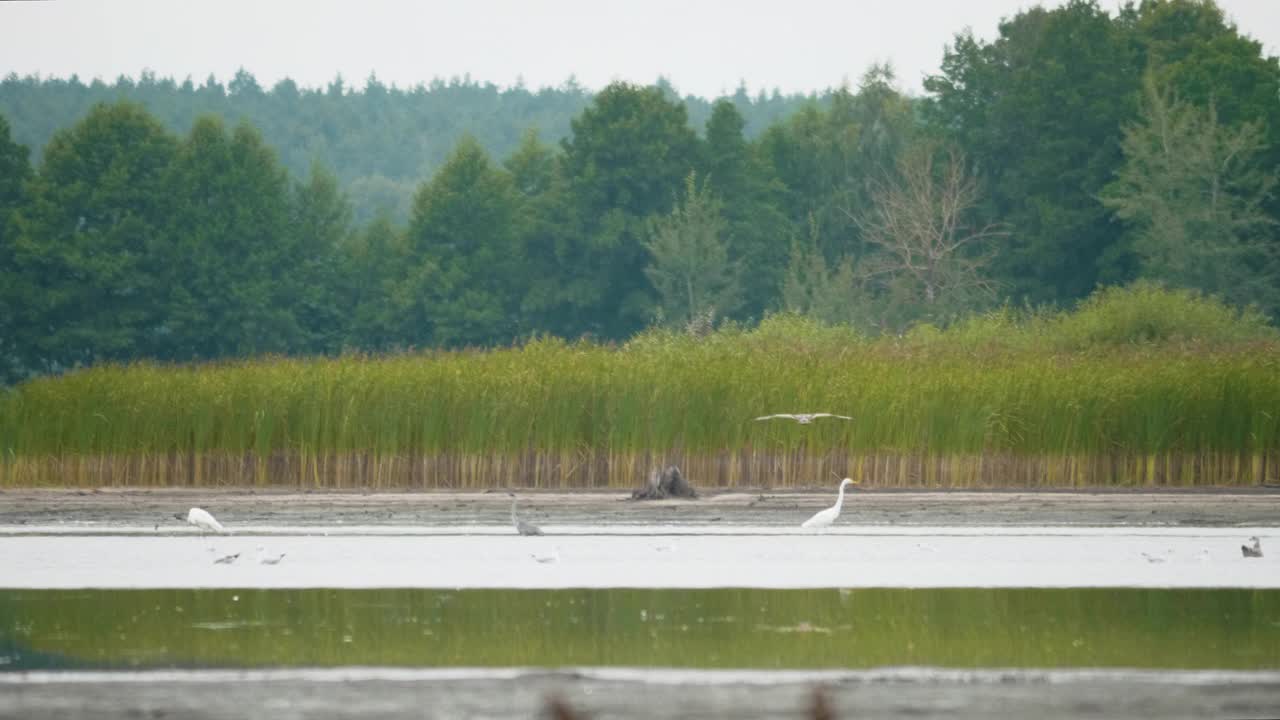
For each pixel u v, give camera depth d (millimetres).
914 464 124562
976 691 57500
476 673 59812
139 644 64250
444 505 112250
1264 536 97125
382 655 62469
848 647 63906
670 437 122562
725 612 70938
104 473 124312
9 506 111188
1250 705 55812
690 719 54156
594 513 108375
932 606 72500
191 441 124312
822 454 123375
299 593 75625
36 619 69125
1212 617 70125
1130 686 58094
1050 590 76750
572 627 67625
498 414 123062
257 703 55875
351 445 123500
